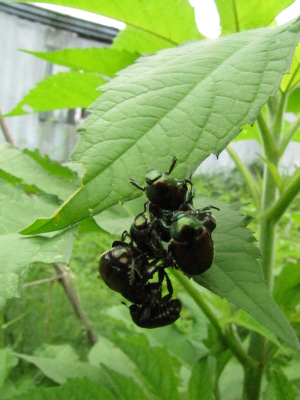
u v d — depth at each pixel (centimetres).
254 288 5
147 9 7
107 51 8
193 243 5
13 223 6
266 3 7
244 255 6
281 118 8
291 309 8
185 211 6
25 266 5
